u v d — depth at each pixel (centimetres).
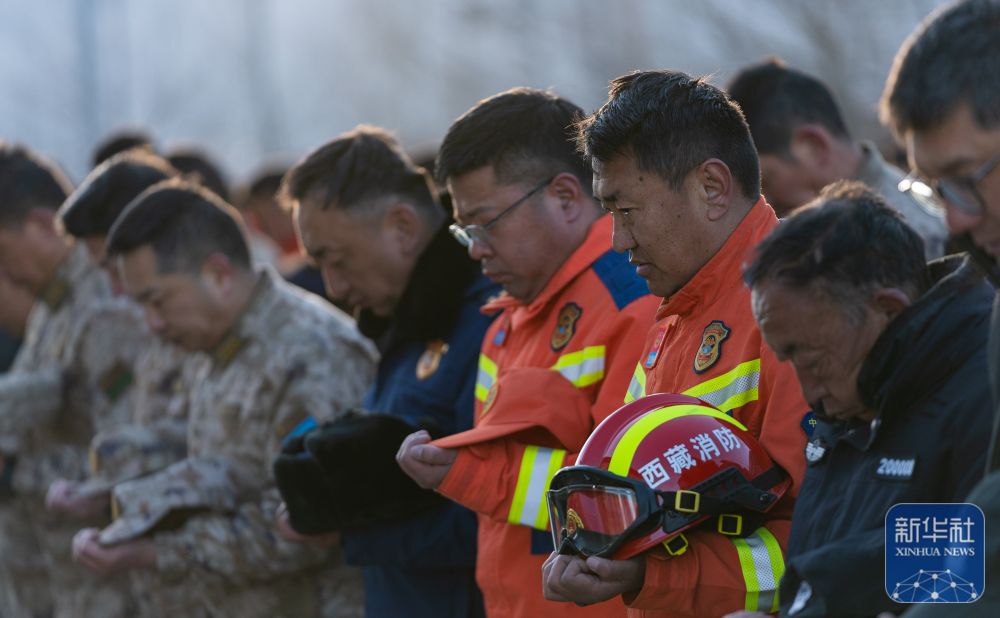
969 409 482
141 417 1120
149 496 945
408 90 4597
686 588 557
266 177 1625
